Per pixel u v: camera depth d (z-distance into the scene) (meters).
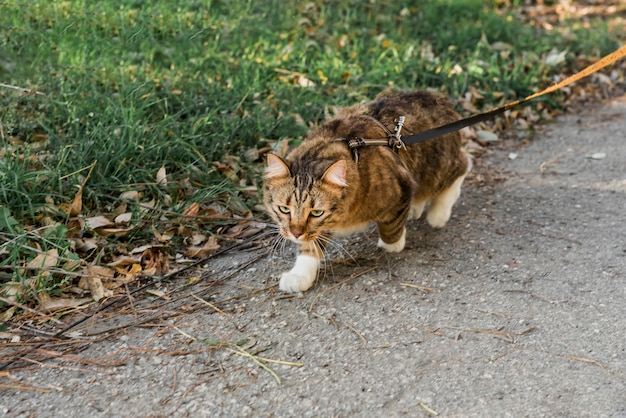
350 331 1.33
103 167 1.60
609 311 1.37
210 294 1.42
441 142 1.53
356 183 1.38
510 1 3.08
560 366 1.27
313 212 1.36
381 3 2.61
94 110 1.73
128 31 1.93
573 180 1.80
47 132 1.68
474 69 2.18
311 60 2.13
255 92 1.92
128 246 1.50
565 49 2.44
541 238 1.57
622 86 2.36
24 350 1.29
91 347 1.30
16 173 1.50
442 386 1.24
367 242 1.56
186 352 1.29
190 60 1.99
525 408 1.20
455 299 1.40
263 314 1.37
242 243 1.55
